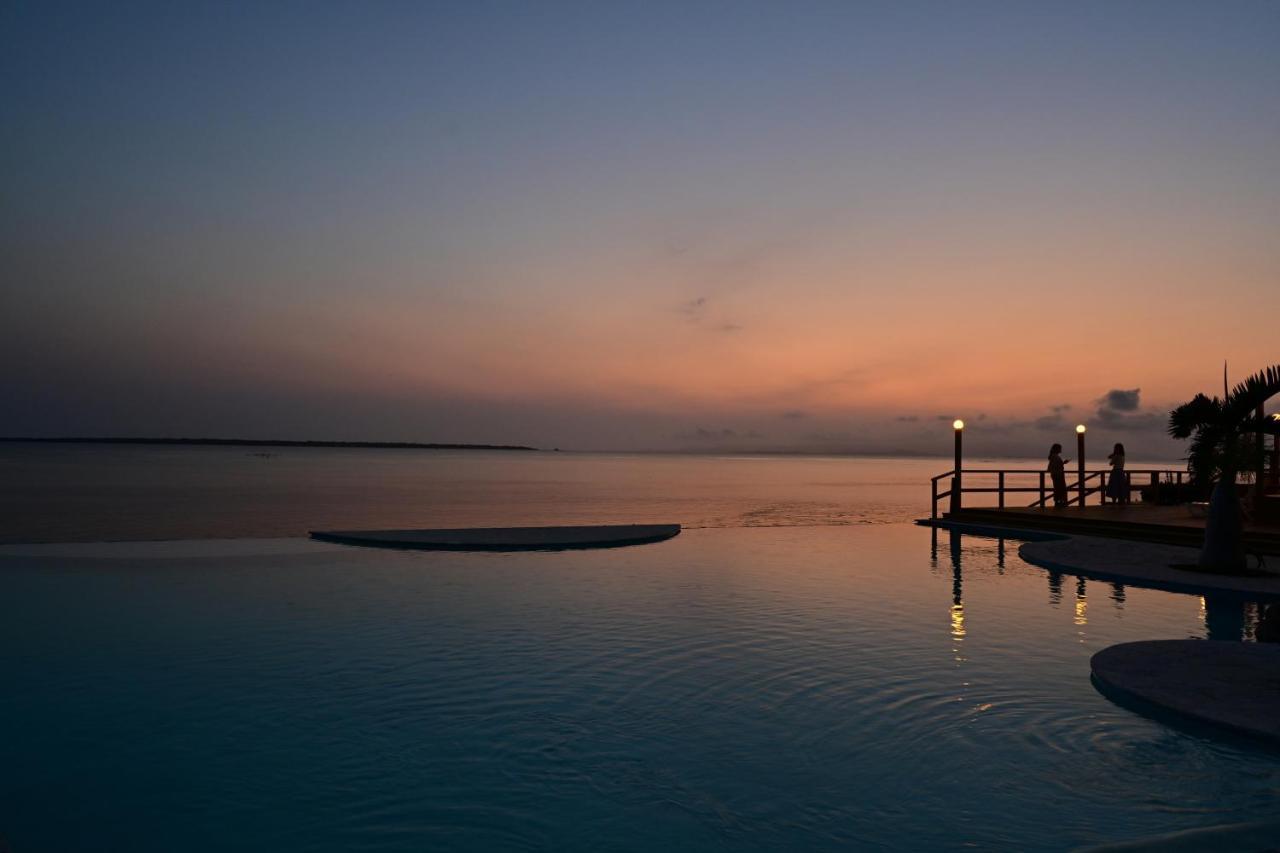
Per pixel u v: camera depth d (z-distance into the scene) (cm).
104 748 591
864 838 458
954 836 459
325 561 1480
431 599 1134
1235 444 1238
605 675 771
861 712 665
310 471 10119
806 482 8606
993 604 1098
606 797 511
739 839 458
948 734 615
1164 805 496
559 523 2925
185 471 9100
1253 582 1159
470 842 457
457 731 624
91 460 14362
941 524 2114
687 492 5872
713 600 1130
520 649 865
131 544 1652
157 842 457
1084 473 2220
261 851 448
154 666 800
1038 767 553
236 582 1262
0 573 1336
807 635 926
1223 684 685
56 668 792
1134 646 816
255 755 577
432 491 5597
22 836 464
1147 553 1448
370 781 536
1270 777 535
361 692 720
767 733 618
